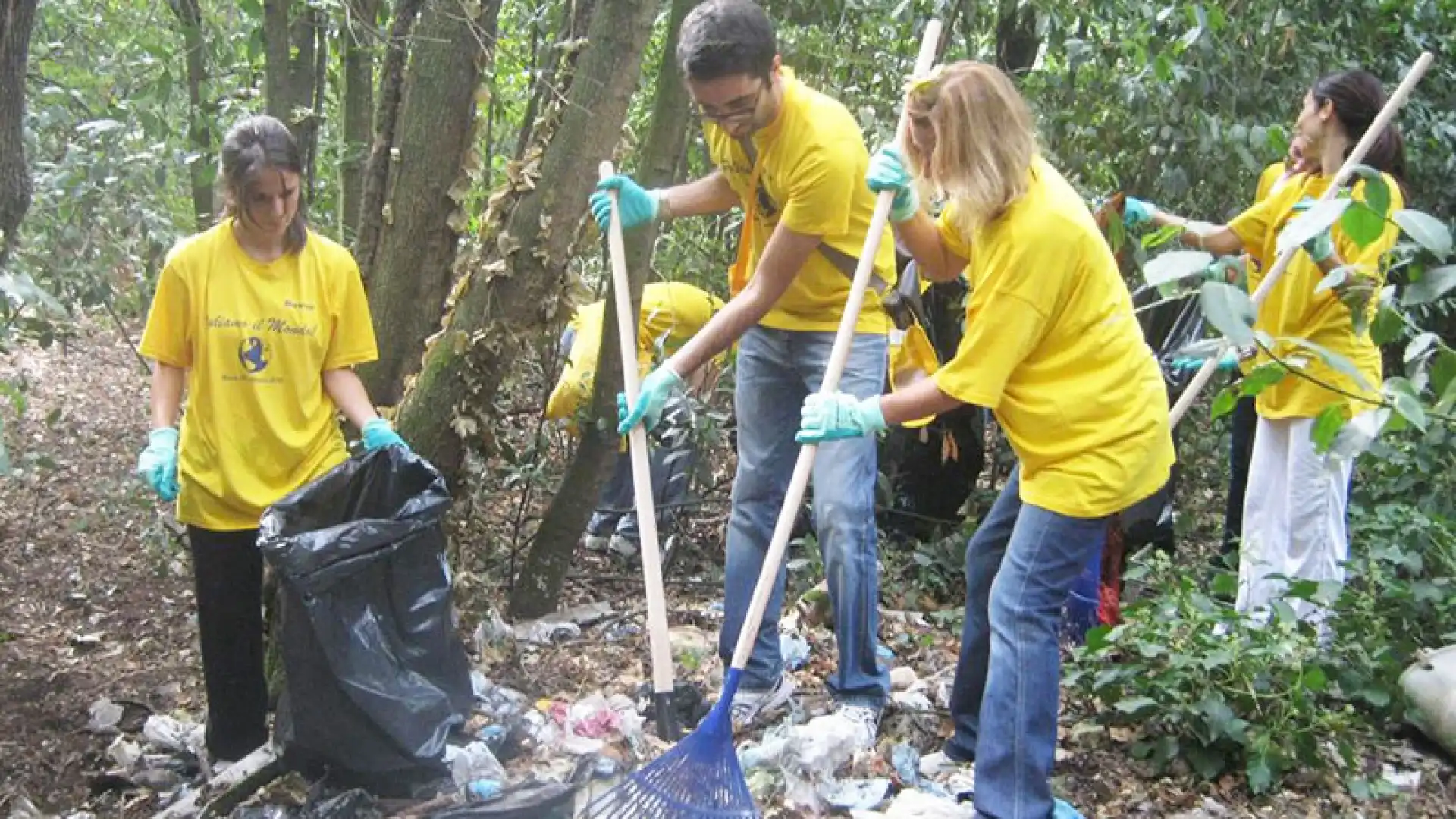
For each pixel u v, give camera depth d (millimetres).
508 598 4750
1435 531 4582
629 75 3855
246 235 3291
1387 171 4168
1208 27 5328
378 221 4070
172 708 3934
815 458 3686
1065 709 3938
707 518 5887
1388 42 7203
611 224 3654
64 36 6246
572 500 4555
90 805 3404
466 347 3867
